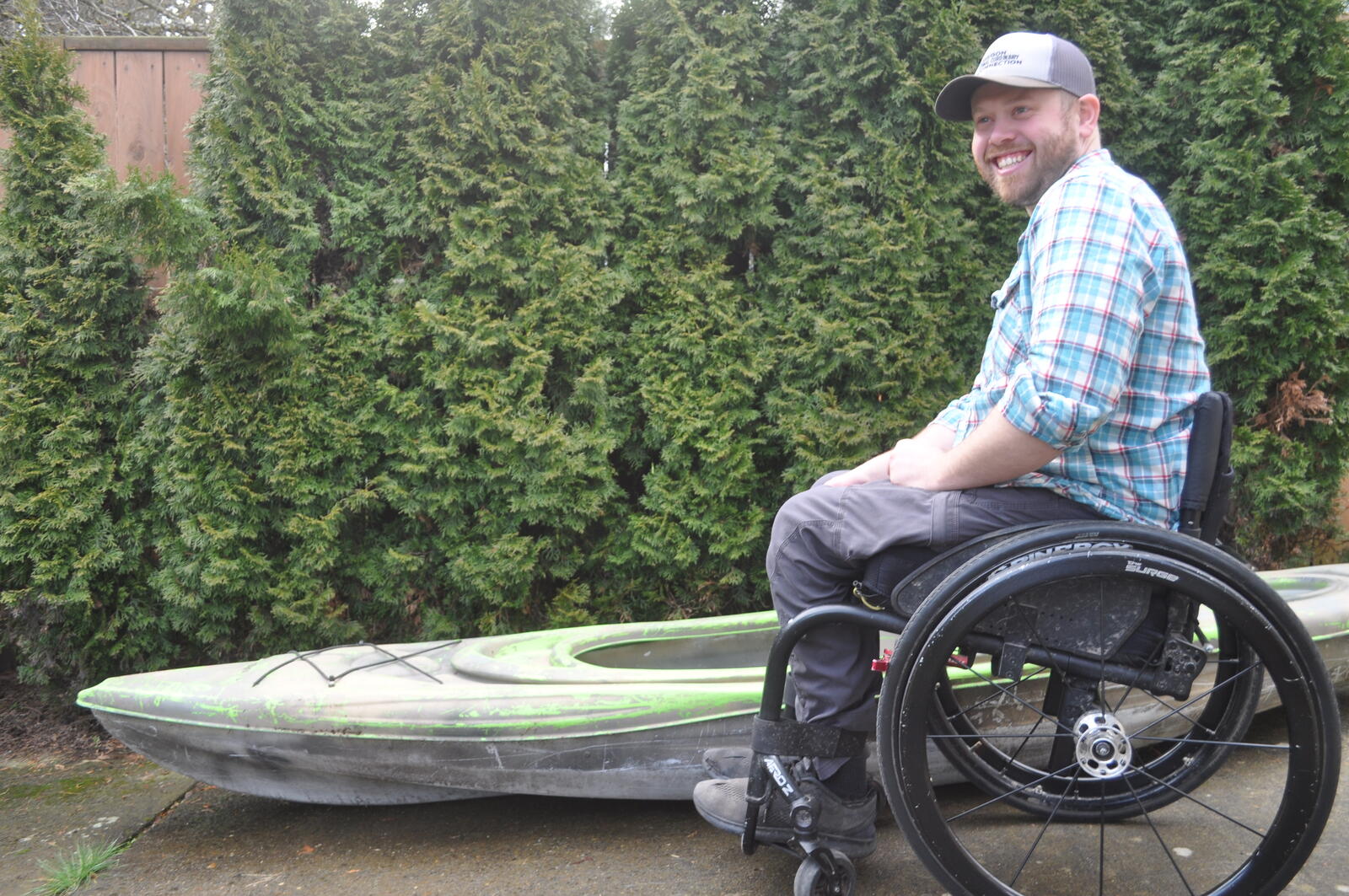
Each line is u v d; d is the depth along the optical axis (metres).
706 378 3.61
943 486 1.62
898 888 1.91
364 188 3.50
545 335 3.47
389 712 2.14
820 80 3.64
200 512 3.24
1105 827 2.13
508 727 2.13
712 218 3.64
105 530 3.25
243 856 2.22
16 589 3.23
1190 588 1.49
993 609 1.50
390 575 3.47
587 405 3.60
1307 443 3.71
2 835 2.40
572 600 3.58
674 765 2.17
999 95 1.74
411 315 3.46
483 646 2.65
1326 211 3.71
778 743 1.70
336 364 3.41
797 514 1.72
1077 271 1.48
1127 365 1.48
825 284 3.63
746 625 2.98
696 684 2.27
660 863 2.09
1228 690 1.93
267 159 3.34
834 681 1.71
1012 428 1.49
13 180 3.23
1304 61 3.71
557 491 3.45
